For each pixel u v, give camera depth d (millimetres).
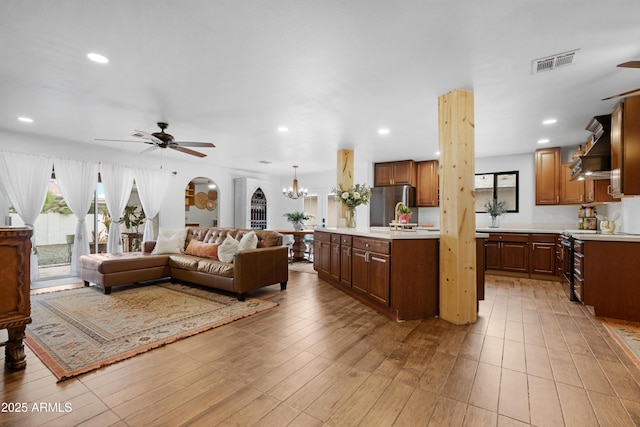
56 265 5254
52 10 1755
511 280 4805
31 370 1986
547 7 1704
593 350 2307
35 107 3363
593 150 3449
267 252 3961
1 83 2748
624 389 1781
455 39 2039
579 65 2373
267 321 2943
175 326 2766
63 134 4508
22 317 1997
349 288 3961
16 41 2080
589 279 3102
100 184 5734
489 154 5535
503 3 1677
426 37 2018
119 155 5621
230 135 4520
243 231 4543
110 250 5418
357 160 6441
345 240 3992
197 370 2002
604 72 2482
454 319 2877
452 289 2904
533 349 2324
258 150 5574
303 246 6898
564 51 2174
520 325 2844
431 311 3066
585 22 1837
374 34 1988
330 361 2129
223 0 1667
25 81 2709
